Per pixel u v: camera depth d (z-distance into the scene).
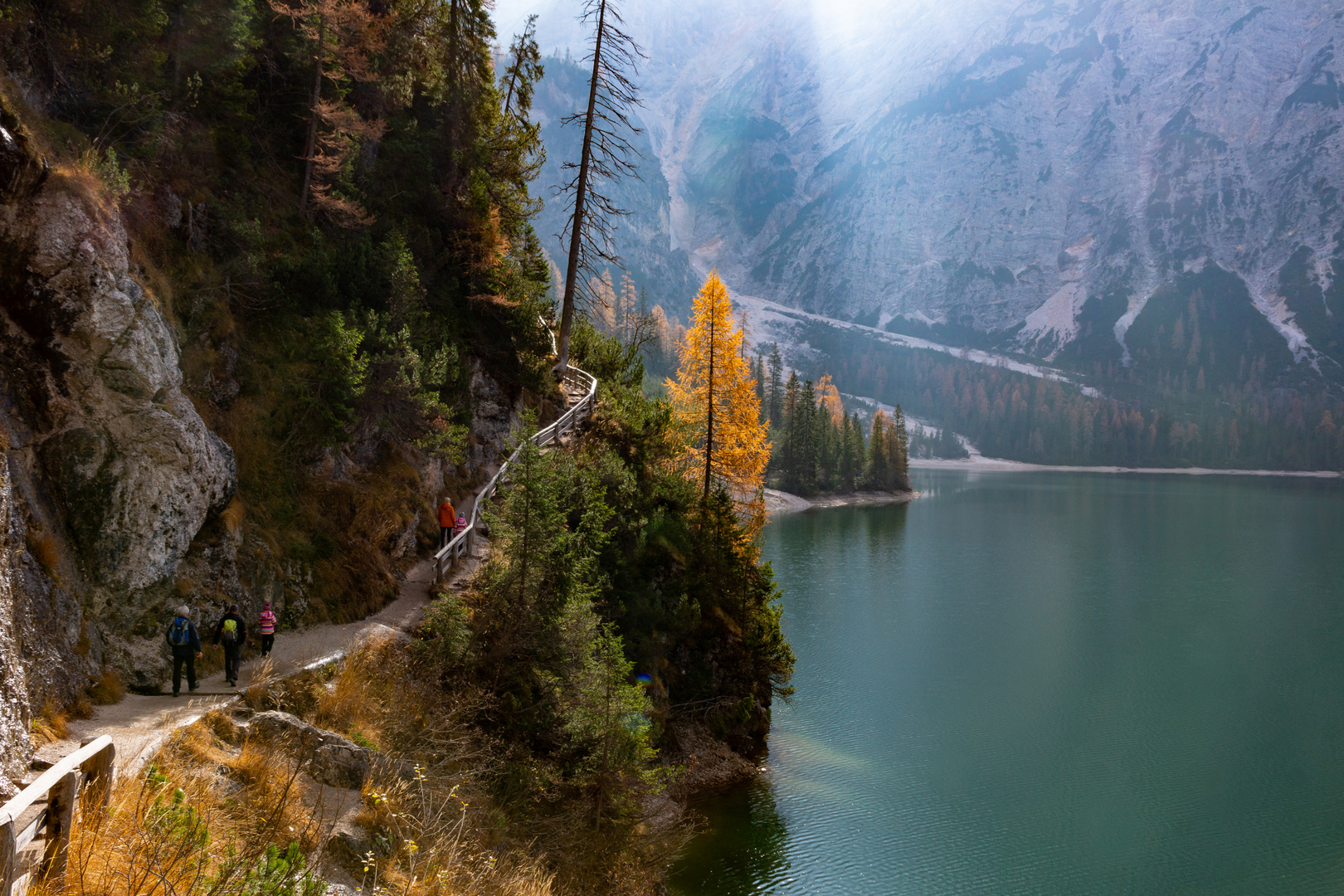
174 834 6.88
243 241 19.84
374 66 27.94
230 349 18.16
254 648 15.12
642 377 46.62
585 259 35.06
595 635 18.23
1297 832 26.55
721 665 29.39
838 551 78.81
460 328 29.05
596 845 14.20
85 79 17.11
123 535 13.12
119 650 12.70
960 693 39.12
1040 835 25.91
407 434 22.98
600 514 19.45
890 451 147.62
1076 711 37.06
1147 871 24.28
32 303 12.63
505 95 38.41
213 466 15.01
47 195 12.96
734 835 23.94
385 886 8.91
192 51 20.47
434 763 13.05
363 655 14.94
